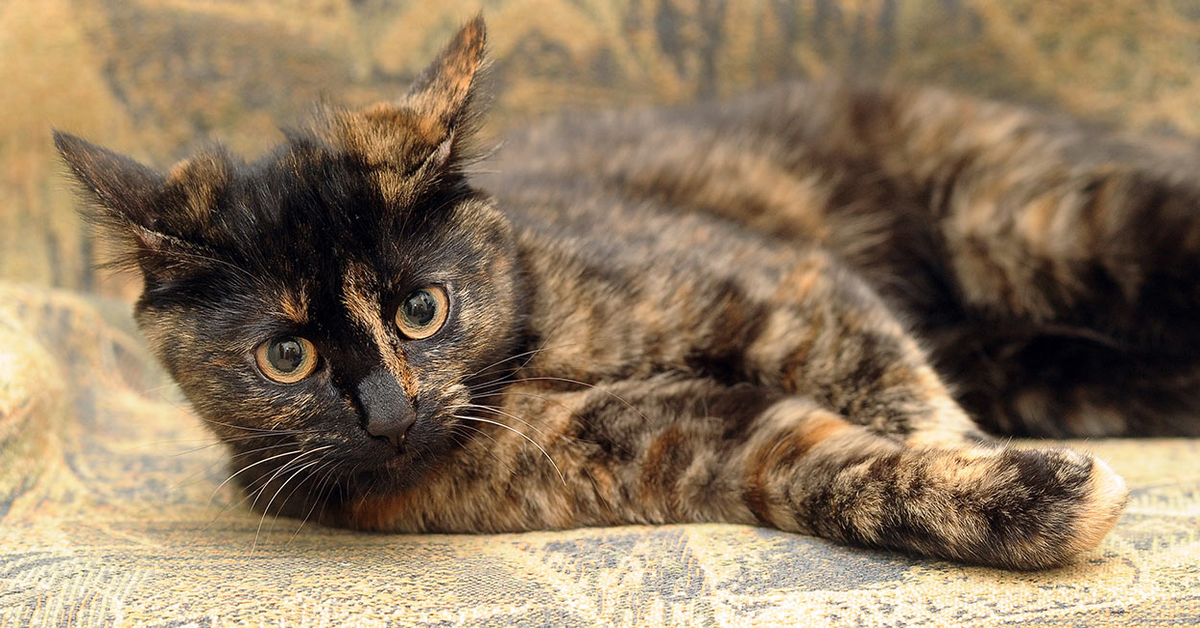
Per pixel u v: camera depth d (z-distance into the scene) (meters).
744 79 0.72
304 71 0.71
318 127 0.51
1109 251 0.57
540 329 0.51
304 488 0.51
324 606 0.42
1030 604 0.42
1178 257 0.57
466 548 0.47
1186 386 0.57
